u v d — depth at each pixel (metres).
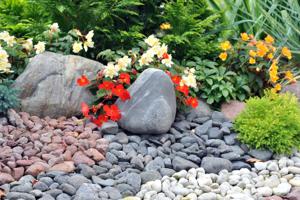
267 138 3.42
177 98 3.79
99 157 3.26
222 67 4.07
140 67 3.82
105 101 3.78
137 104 3.54
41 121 3.58
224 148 3.46
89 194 2.89
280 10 4.84
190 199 2.97
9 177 2.98
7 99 3.50
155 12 4.42
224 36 4.62
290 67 4.50
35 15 4.38
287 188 3.08
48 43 3.98
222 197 3.01
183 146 3.47
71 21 4.17
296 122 3.48
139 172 3.21
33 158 3.17
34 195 2.88
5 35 3.78
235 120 3.64
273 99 3.70
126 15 4.36
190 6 4.34
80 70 3.75
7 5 4.53
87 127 3.55
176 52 4.25
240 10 4.75
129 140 3.48
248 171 3.26
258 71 4.12
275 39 4.62
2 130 3.39
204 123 3.70
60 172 3.06
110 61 3.98
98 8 4.09
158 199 2.97
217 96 3.96
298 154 3.46
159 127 3.50
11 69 3.81
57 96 3.67
